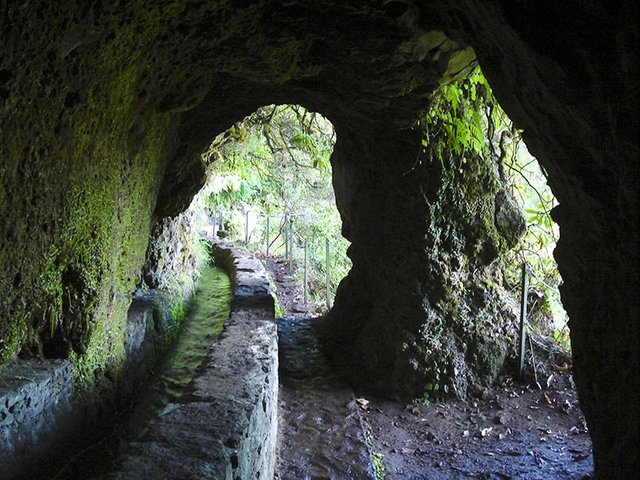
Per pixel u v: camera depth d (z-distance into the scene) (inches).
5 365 131.1
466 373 219.1
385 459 177.5
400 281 228.7
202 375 141.0
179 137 218.5
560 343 246.1
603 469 99.2
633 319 87.9
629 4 70.9
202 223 550.3
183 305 292.8
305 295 388.8
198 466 95.0
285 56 157.6
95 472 140.2
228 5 128.8
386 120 210.5
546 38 88.4
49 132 110.2
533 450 181.6
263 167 479.5
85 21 100.3
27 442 122.4
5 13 80.0
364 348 239.8
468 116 213.0
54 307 142.3
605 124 87.2
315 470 161.0
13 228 110.4
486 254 226.5
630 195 82.4
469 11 111.0
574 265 111.7
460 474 169.2
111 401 170.1
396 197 229.3
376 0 132.5
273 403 160.1
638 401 85.9
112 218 160.7
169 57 143.6
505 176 232.5
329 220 511.5
